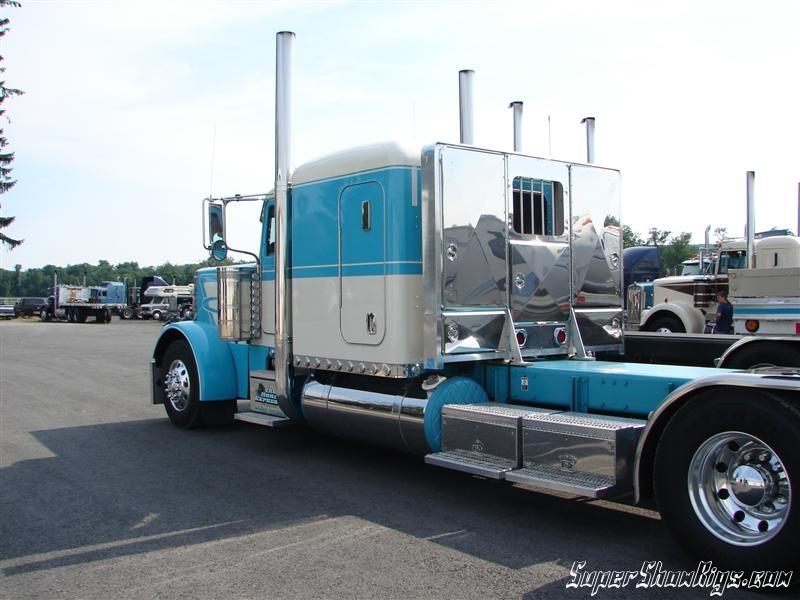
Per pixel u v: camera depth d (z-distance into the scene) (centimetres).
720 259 1606
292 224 685
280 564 428
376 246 591
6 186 4669
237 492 588
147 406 1053
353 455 723
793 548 361
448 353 554
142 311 5328
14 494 589
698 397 405
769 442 371
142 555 447
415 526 495
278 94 688
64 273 13125
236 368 828
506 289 595
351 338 617
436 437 557
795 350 638
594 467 445
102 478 638
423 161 557
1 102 4538
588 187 664
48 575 418
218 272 776
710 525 396
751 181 1175
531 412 510
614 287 686
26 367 1631
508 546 453
